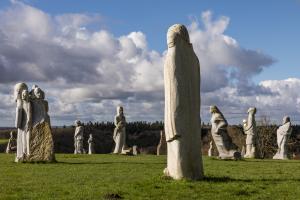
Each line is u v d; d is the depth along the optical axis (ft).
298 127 263.70
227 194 45.06
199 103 52.49
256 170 71.56
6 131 334.03
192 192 45.52
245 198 43.68
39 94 87.92
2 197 44.34
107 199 42.86
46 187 50.67
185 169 50.85
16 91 88.07
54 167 75.56
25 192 47.44
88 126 351.05
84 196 44.45
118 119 146.61
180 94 50.78
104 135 344.69
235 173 65.87
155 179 51.49
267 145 250.37
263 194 45.70
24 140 87.35
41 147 87.15
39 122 87.51
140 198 43.21
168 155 52.06
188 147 50.98
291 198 44.14
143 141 335.26
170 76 50.98
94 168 73.10
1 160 94.17
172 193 45.19
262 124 258.16
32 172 67.10
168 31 52.03
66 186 51.06
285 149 138.72
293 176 61.98
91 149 220.84
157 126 369.71
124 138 147.23
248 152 131.85
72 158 106.42
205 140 240.32
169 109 50.90
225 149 101.04
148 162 89.15
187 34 52.31
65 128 327.88
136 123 366.63
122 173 64.69
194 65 52.31
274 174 65.10
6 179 58.23
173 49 51.29
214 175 58.95
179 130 50.55
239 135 211.00
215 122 101.76
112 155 130.93
